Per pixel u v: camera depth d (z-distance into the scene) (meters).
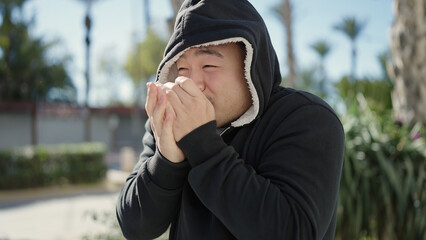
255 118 0.87
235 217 0.74
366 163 2.42
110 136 31.28
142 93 30.31
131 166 15.03
